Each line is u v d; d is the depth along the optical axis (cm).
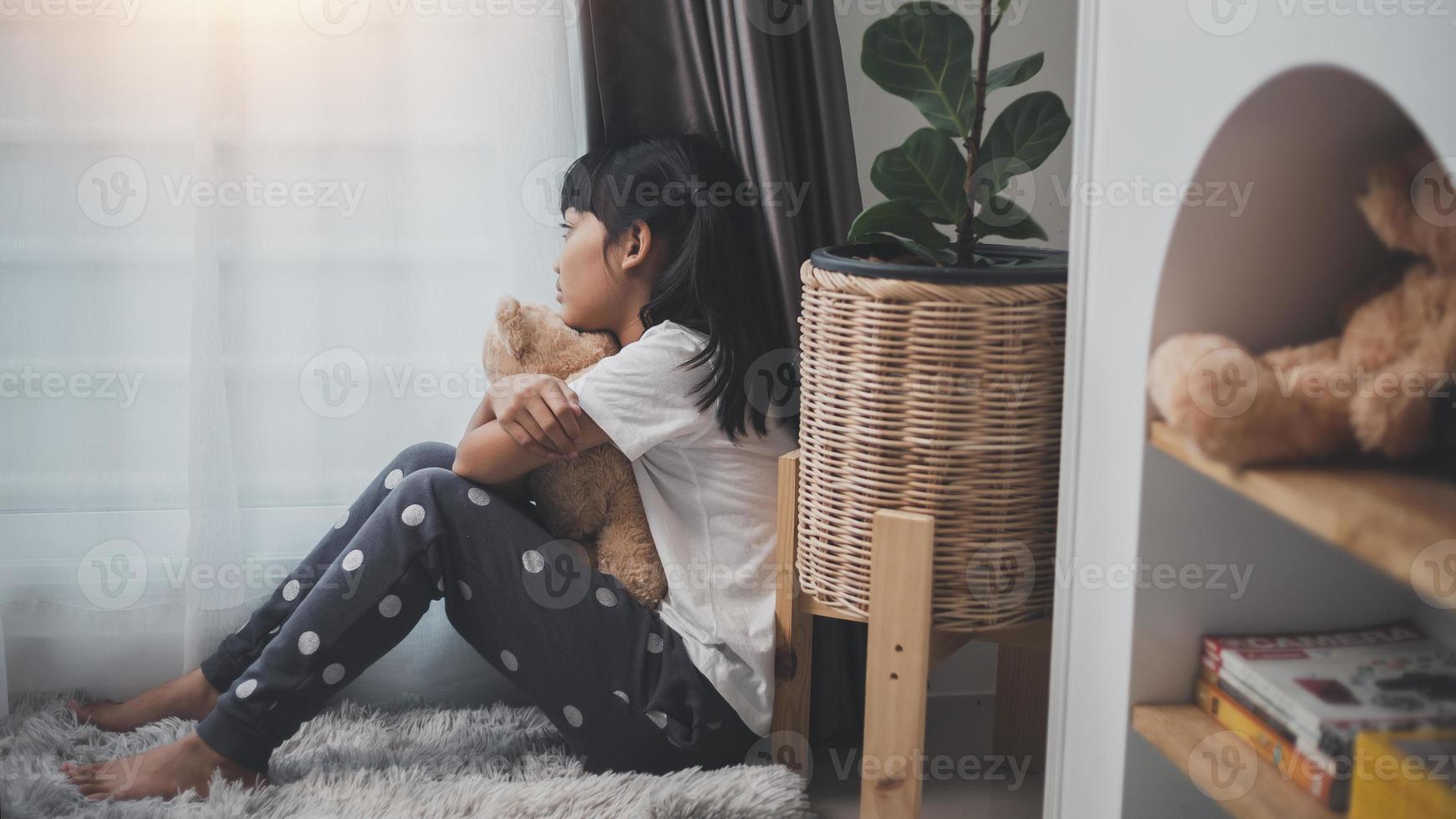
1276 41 80
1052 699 103
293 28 137
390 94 140
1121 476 93
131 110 139
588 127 139
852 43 145
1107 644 95
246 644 133
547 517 128
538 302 143
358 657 120
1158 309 88
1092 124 95
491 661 125
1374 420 78
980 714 152
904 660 109
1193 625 89
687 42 134
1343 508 79
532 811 115
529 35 138
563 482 124
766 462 127
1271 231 80
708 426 123
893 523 107
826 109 133
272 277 142
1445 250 76
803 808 116
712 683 119
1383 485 77
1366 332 78
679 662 120
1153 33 88
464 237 145
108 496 145
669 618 122
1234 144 82
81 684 146
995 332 105
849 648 144
